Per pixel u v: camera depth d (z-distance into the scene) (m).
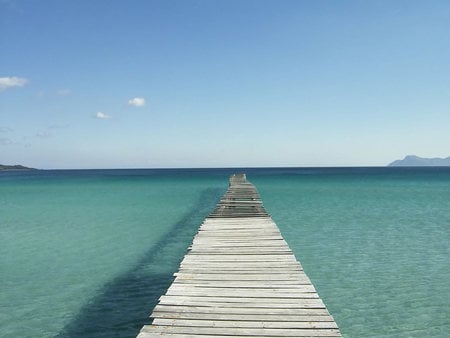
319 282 12.29
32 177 126.00
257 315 6.32
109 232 21.53
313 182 77.88
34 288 12.05
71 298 11.17
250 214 17.09
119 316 9.91
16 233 21.27
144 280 12.89
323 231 20.84
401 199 39.59
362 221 24.34
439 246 17.17
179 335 5.61
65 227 23.19
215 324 5.99
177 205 35.47
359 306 10.37
